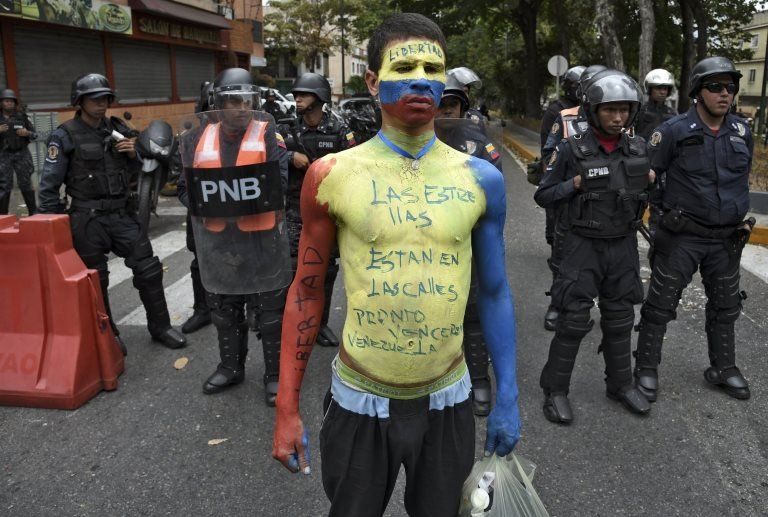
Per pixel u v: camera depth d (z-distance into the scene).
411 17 1.58
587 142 3.39
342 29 41.78
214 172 3.20
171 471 3.14
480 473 1.87
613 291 3.53
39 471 3.14
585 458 3.21
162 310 4.64
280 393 1.76
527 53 29.56
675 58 27.53
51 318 3.79
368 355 1.64
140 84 16.55
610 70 3.29
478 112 4.07
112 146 4.23
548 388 3.63
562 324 3.50
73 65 13.48
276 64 44.66
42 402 3.73
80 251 4.23
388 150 1.60
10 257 3.74
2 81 11.40
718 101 3.45
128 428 3.55
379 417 1.66
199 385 4.07
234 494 2.96
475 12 28.09
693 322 5.00
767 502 2.86
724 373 3.85
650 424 3.53
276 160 3.31
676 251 3.68
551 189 3.53
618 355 3.65
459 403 1.75
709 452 3.25
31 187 8.83
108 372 3.95
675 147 3.64
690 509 2.82
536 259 6.95
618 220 3.35
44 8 11.85
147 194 4.43
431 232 1.57
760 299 5.46
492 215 1.69
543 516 1.89
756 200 8.45
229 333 3.93
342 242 1.64
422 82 1.50
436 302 1.59
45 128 11.56
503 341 1.79
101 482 3.06
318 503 2.90
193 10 18.84
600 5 14.38
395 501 2.91
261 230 3.33
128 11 14.95
